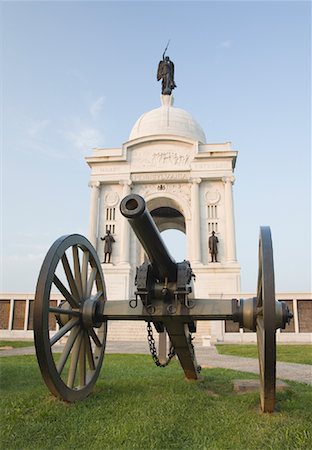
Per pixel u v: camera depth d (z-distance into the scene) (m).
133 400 6.89
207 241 41.56
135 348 22.80
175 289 6.98
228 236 40.81
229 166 42.78
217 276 39.47
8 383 9.11
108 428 5.48
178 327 7.17
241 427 5.52
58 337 6.27
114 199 43.97
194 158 43.22
